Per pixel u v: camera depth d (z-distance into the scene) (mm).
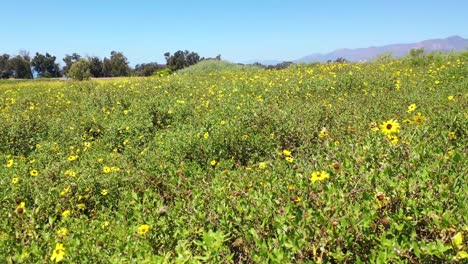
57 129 9938
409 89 11180
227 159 6969
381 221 3156
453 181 3535
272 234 3531
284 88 12789
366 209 3150
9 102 14953
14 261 3518
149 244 3660
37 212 4781
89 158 7434
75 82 23625
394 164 4184
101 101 13125
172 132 8219
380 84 12484
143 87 15695
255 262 3113
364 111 8352
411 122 5418
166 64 73375
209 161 6715
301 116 8148
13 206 5148
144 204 4465
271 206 3742
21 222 4473
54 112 12500
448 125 5746
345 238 3084
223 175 5461
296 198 3748
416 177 3715
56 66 102000
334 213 3287
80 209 5367
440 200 3338
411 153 4262
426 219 3184
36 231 4418
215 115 9094
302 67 23188
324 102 9852
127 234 3824
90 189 5668
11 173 6426
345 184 3859
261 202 3867
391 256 2822
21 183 5773
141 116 10055
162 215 4051
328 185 3789
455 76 12664
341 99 10227
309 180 4156
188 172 5719
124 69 74562
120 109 11719
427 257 2793
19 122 10062
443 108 7570
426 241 3096
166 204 5098
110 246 3705
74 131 9773
